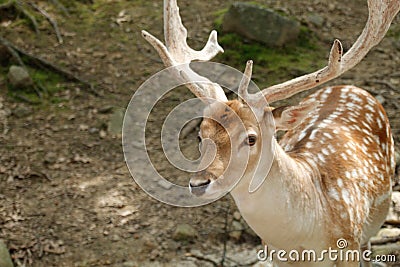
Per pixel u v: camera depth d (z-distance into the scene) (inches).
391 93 529.7
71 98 537.3
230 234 403.9
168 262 388.2
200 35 602.5
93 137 497.4
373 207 322.3
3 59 557.0
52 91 541.6
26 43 590.2
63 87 546.6
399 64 569.6
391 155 350.6
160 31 617.3
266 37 585.6
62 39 599.8
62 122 511.5
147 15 641.6
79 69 567.5
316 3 653.3
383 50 587.5
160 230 412.2
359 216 301.7
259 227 277.7
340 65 276.2
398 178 435.2
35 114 518.3
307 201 280.8
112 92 545.0
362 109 341.1
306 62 574.6
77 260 391.9
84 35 609.3
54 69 557.9
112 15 638.5
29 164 467.8
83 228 414.9
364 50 290.4
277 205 271.1
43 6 637.9
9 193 442.0
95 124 510.6
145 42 604.7
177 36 308.0
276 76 558.3
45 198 439.2
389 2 289.9
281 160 271.1
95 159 476.4
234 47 583.8
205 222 416.5
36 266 388.2
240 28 590.6
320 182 294.0
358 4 658.2
